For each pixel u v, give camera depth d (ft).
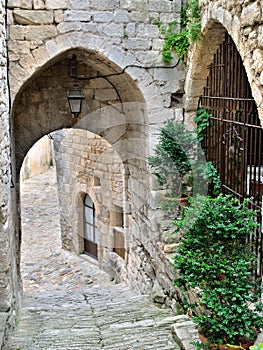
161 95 17.34
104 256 23.38
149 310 16.26
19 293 17.95
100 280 23.21
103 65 17.71
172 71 17.29
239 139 14.11
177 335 12.19
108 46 16.53
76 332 13.87
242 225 10.13
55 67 19.89
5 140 13.60
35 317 16.17
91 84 19.95
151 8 16.69
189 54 16.74
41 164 49.11
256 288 11.27
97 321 15.31
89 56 17.47
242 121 14.06
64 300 19.40
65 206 24.21
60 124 20.53
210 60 16.14
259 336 10.28
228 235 10.06
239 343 9.78
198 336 11.55
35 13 15.76
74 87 19.03
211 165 15.80
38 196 38.88
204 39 15.23
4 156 13.29
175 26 16.97
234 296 9.64
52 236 29.27
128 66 16.83
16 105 18.94
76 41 16.24
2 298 13.24
